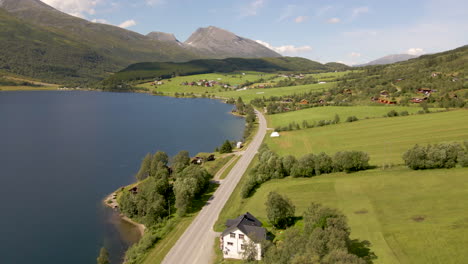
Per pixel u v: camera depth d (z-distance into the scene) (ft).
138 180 507.71
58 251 325.21
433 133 543.39
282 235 280.92
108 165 597.11
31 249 328.90
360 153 407.23
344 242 203.62
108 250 324.39
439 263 207.92
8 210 414.21
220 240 286.66
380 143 533.55
